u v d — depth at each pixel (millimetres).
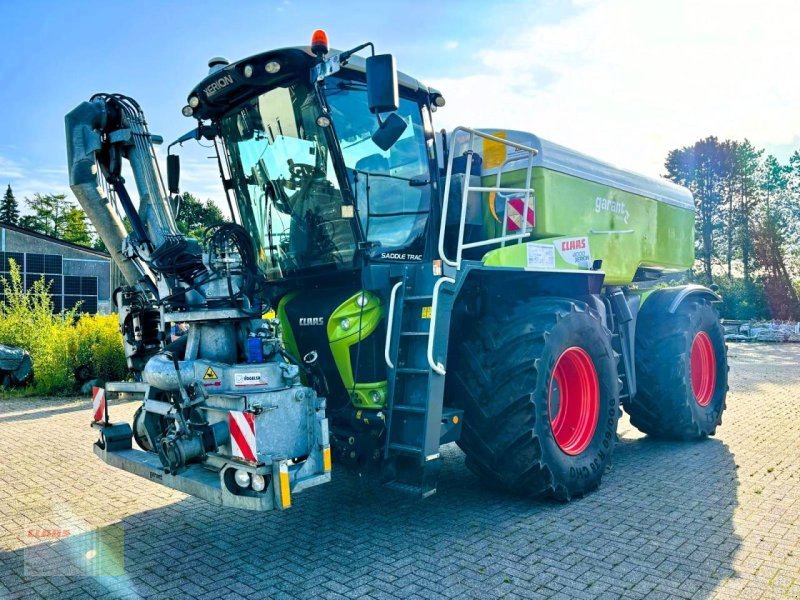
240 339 4375
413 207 4789
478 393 4723
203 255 4500
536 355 4586
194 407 3982
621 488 5316
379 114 4168
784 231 48375
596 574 3637
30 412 9383
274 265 4969
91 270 24047
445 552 3984
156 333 5102
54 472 6086
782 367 15000
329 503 5031
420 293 4422
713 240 55375
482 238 5660
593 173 6199
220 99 4609
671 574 3627
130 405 9859
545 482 4660
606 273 6371
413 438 4176
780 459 6242
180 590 3543
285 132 4500
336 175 4293
